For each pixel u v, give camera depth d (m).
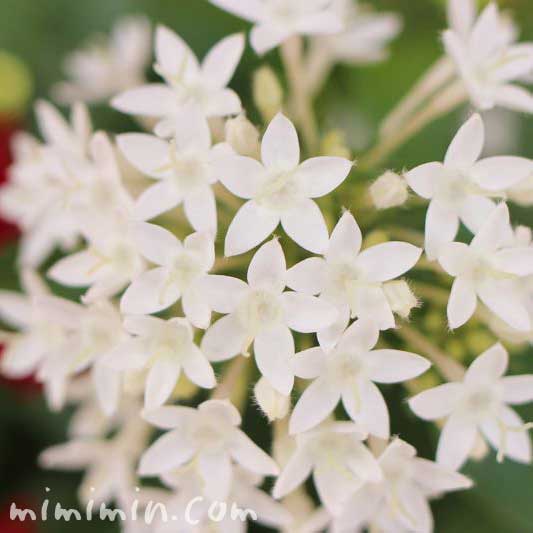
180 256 0.17
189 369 0.17
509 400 0.17
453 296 0.17
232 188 0.17
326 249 0.17
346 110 0.21
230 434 0.17
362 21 0.21
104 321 0.18
